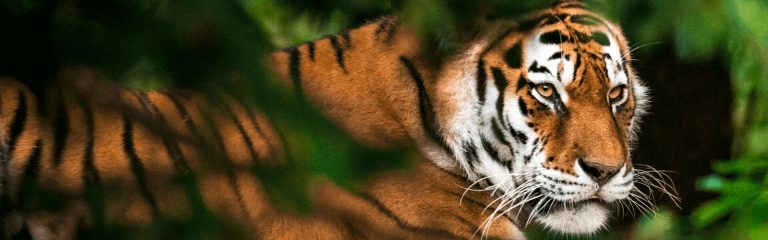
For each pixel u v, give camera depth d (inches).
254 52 302.7
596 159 430.9
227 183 425.7
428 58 399.9
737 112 452.8
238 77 303.6
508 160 433.7
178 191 373.7
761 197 426.0
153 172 376.8
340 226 428.5
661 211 456.1
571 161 431.5
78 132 424.8
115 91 319.6
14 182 403.9
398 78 432.5
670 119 453.4
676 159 455.2
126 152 425.1
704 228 449.1
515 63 430.3
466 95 431.5
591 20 431.8
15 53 324.2
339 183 312.3
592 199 433.1
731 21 405.4
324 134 307.4
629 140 437.7
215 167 331.9
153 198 398.3
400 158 317.4
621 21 406.3
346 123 330.0
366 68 433.4
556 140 432.1
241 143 421.1
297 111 304.8
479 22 398.0
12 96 422.9
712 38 405.1
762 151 456.8
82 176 423.5
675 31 403.5
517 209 435.8
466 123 432.1
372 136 329.4
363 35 434.6
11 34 323.3
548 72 430.6
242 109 316.5
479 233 435.2
